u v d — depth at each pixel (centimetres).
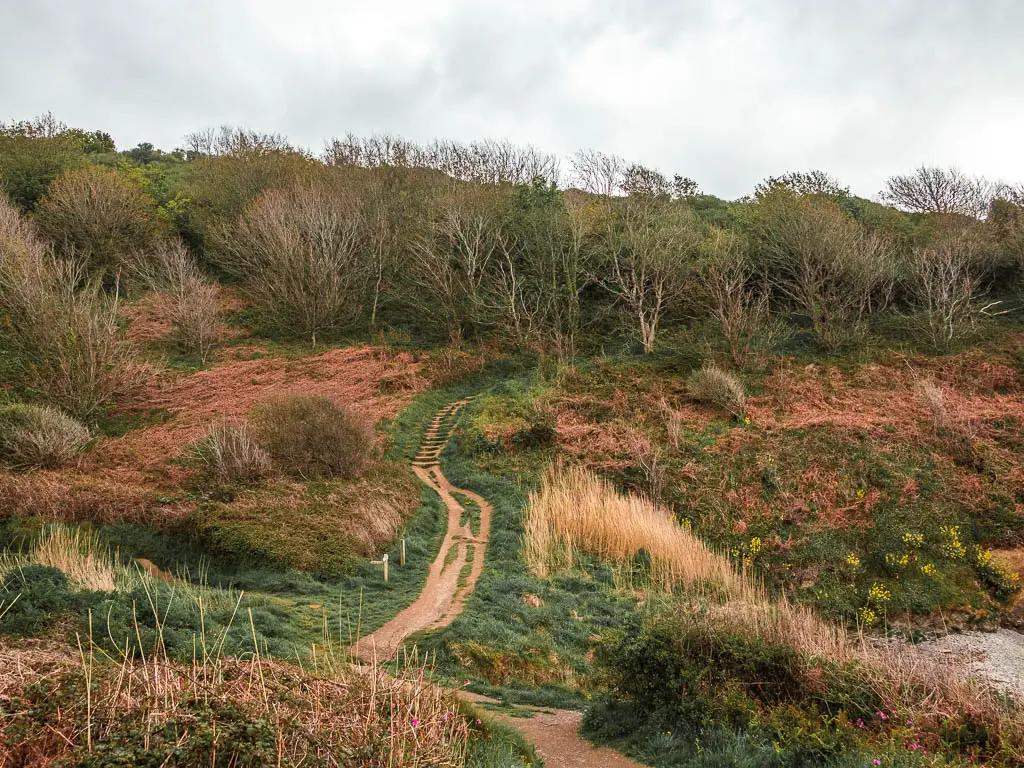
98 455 2709
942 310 3456
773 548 2180
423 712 679
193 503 2153
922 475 2430
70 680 590
